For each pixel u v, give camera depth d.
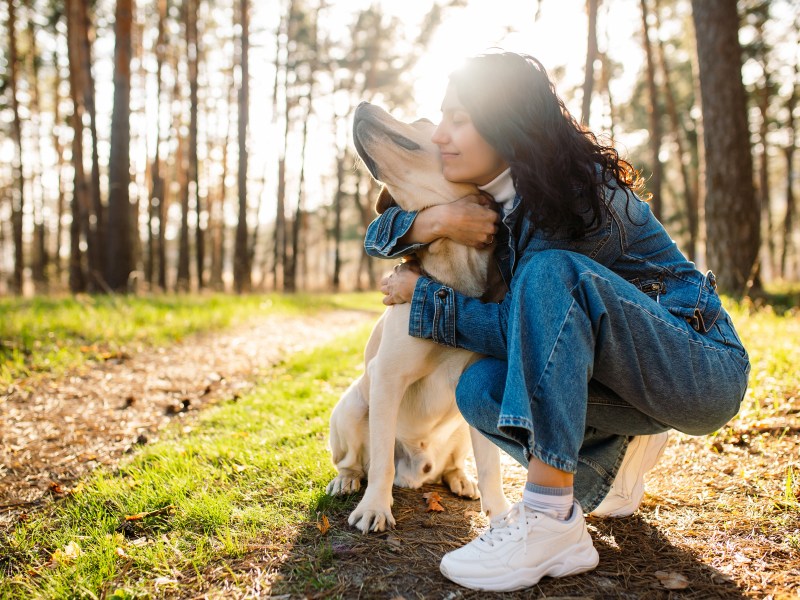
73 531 2.18
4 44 19.16
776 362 3.65
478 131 1.80
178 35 19.59
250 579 1.73
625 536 1.95
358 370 5.06
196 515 2.18
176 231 30.97
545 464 1.60
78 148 13.51
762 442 2.60
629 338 1.64
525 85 1.72
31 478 2.84
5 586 1.83
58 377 4.73
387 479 2.09
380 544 1.92
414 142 2.04
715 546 1.82
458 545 1.93
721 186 8.16
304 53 22.28
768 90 18.91
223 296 10.93
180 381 4.86
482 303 1.92
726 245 8.17
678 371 1.66
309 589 1.65
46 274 21.84
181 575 1.79
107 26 16.98
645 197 2.08
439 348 2.06
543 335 1.61
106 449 3.28
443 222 1.95
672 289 1.84
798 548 1.76
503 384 1.80
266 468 2.70
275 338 7.13
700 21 8.30
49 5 17.27
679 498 2.20
